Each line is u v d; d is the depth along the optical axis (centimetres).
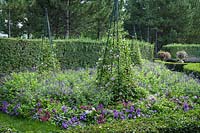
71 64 1358
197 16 3366
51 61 973
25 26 2133
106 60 728
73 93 675
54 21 2009
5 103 654
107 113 591
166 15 3294
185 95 777
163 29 3344
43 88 713
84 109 610
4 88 730
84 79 834
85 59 1405
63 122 567
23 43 1148
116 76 704
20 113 606
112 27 744
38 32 2053
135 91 698
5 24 2147
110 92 684
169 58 2203
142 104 628
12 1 1934
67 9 1931
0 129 371
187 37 3375
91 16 2044
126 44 736
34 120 589
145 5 3347
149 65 1319
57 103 638
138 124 397
